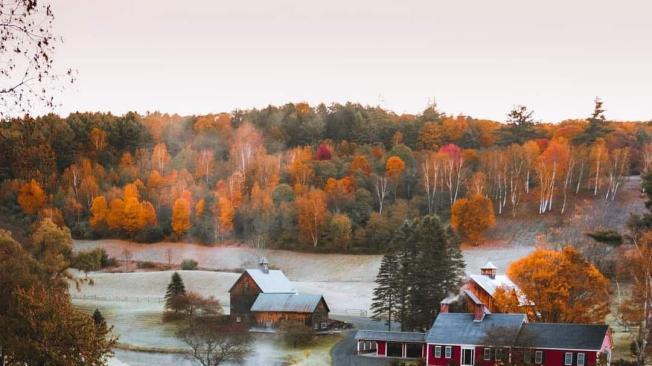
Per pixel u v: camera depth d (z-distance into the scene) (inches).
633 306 2962.6
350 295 5255.9
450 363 2913.4
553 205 6934.1
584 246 4980.3
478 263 5846.5
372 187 7824.8
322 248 6624.0
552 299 3235.7
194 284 5502.0
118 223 7293.3
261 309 4094.5
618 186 7175.2
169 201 7869.1
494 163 7839.6
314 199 6958.7
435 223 3996.1
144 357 3157.0
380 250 6441.9
